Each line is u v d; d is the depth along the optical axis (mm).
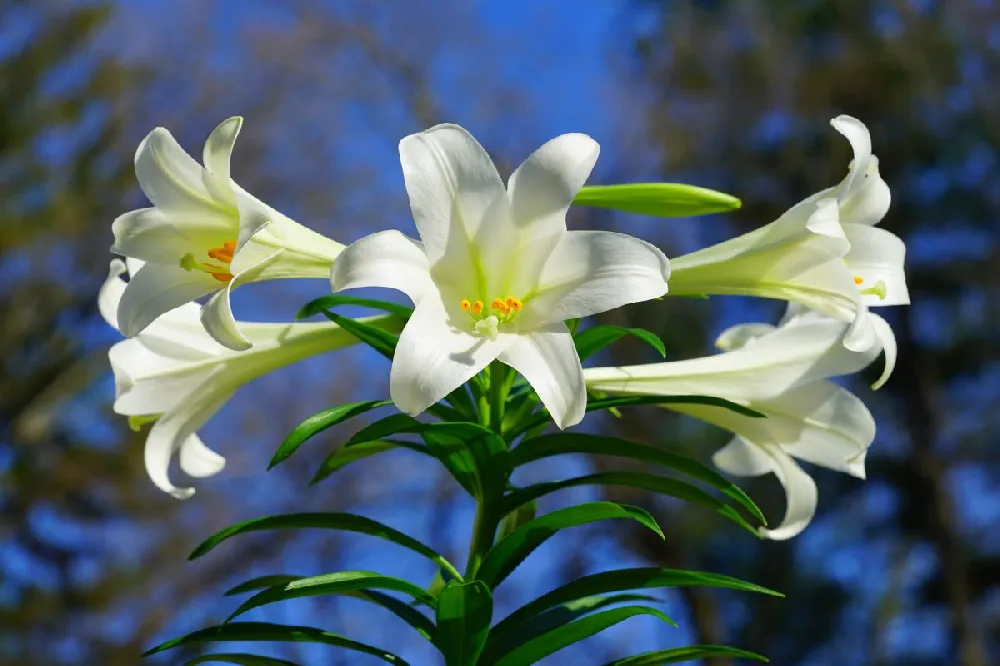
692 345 11312
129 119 13695
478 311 1974
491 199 1979
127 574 11695
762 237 2281
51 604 11375
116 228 2141
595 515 1979
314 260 2164
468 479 2189
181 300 2104
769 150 12867
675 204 2354
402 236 1933
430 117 13555
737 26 13008
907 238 13227
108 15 13586
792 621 11938
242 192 1992
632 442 2088
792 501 2482
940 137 12922
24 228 12453
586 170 1979
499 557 2068
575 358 1868
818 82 12680
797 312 2621
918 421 12477
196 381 2332
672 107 13000
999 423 12594
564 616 2254
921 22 12867
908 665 11938
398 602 2250
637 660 2117
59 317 12641
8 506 11695
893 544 12352
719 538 11906
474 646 2039
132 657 11414
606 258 1929
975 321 12859
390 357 2129
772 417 2445
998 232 12898
